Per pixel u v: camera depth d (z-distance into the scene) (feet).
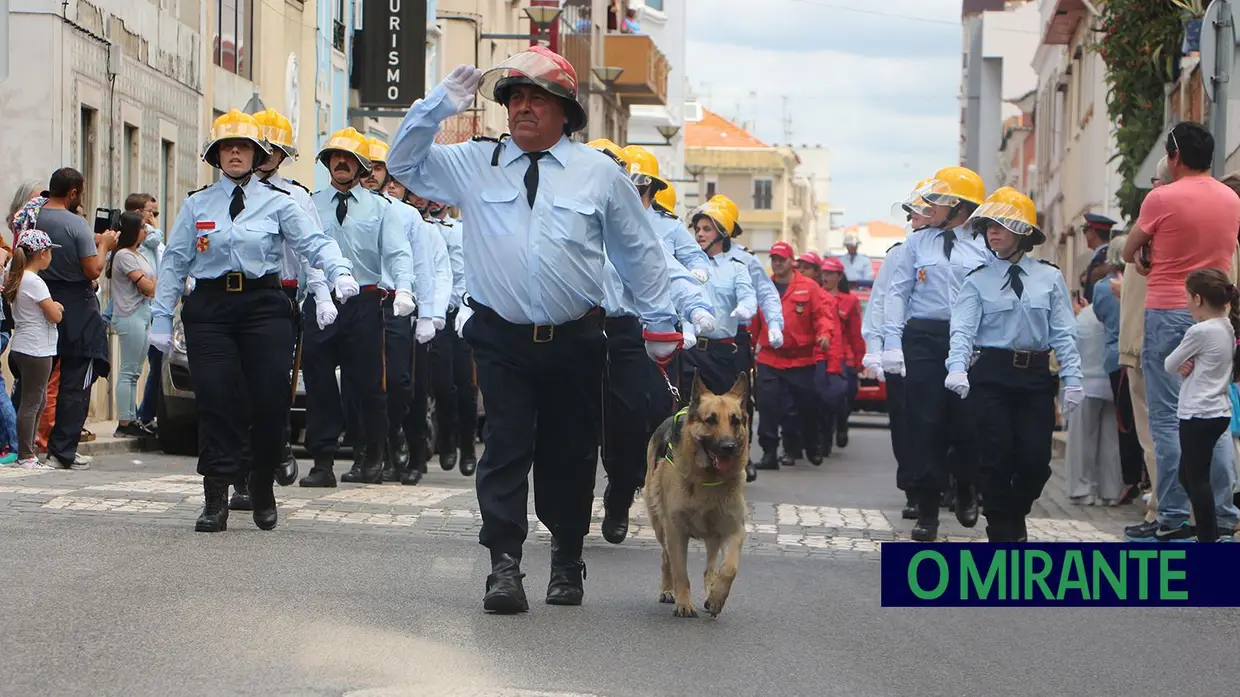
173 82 80.02
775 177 388.78
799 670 23.80
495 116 138.82
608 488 35.73
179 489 40.27
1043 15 156.25
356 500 40.57
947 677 23.72
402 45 112.68
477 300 27.53
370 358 44.37
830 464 66.23
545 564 32.65
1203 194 37.45
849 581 32.04
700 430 27.14
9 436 46.57
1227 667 24.98
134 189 74.74
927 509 39.22
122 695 20.33
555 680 22.27
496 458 27.25
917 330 39.65
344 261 34.30
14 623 24.07
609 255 28.84
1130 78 71.36
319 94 106.73
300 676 21.63
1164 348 37.96
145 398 57.93
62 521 34.12
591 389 27.86
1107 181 117.29
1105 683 23.71
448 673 22.26
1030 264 36.83
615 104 202.08
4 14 38.93
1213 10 42.60
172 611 25.39
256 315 33.86
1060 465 65.21
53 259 47.19
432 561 31.55
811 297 62.59
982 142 249.55
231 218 33.76
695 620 27.37
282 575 29.09
